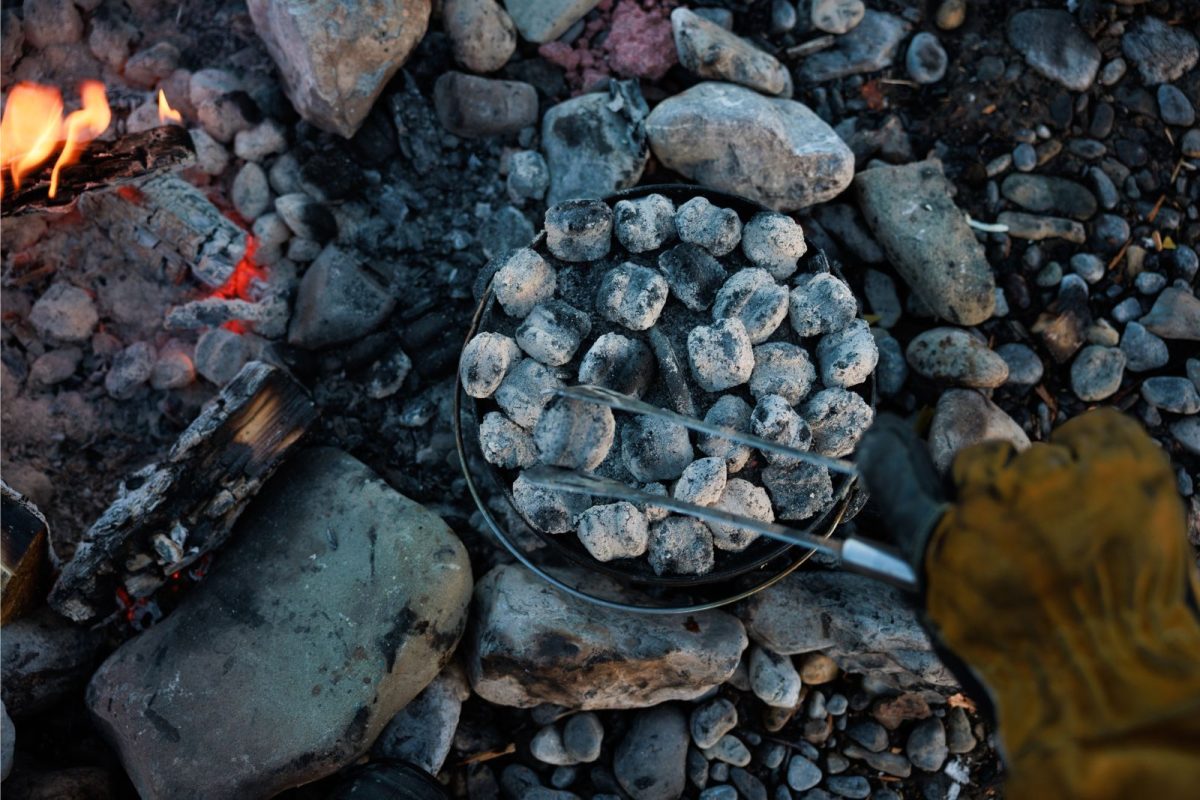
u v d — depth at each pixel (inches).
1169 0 41.6
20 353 39.0
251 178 39.9
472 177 40.8
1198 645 17.0
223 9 41.9
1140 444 18.9
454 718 36.6
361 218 40.4
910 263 38.5
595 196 38.8
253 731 33.7
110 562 34.0
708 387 33.6
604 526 32.3
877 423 20.3
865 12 41.4
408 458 39.0
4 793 33.4
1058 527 17.9
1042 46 41.0
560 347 33.0
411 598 34.8
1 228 39.2
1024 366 38.7
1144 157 40.8
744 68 39.5
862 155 40.3
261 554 36.0
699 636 35.7
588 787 37.8
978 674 18.9
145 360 39.0
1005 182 40.3
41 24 40.9
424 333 38.9
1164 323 38.9
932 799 38.0
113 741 34.8
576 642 35.0
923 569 19.2
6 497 34.4
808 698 38.3
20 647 34.4
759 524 23.6
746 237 34.8
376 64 37.6
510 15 40.9
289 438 35.9
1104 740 16.2
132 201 38.3
